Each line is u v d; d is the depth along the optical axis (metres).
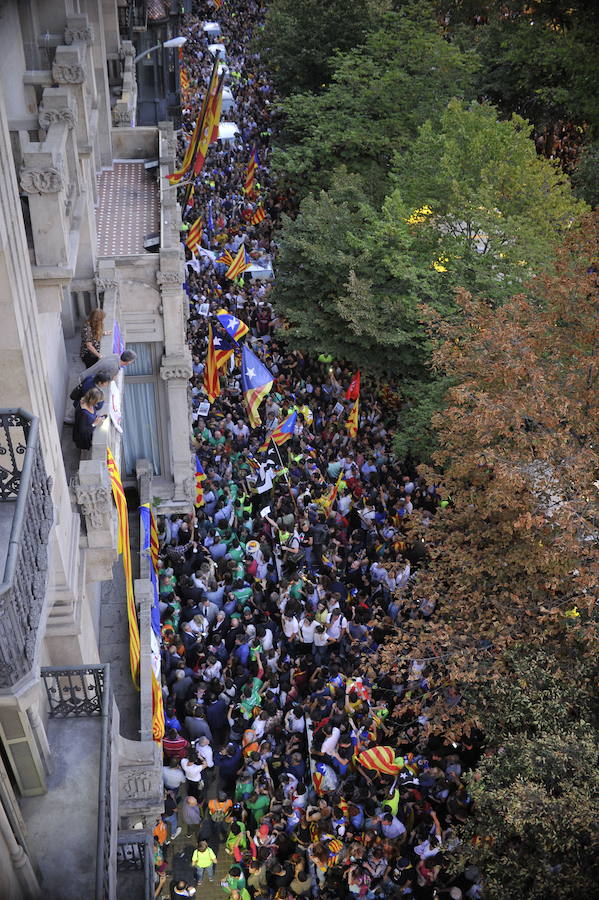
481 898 15.40
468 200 28.41
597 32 42.88
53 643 11.92
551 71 44.62
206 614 19.89
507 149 30.41
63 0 17.06
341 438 26.95
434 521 20.44
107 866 9.37
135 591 17.36
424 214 29.12
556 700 15.60
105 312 15.88
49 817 10.17
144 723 15.09
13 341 9.51
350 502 24.08
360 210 30.73
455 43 47.28
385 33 41.34
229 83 54.88
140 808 13.93
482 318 21.27
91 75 18.20
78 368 16.00
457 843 15.48
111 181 22.97
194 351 30.73
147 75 37.31
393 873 15.36
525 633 17.80
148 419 21.55
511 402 18.47
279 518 22.78
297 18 47.84
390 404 29.59
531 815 14.00
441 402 25.22
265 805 16.52
